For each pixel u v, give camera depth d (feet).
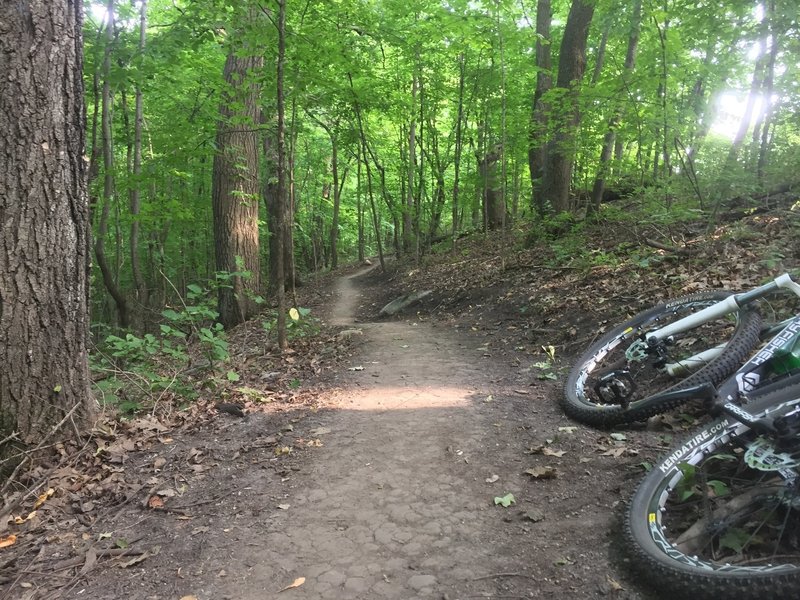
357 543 8.77
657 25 23.76
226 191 33.45
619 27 24.07
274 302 44.19
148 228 39.58
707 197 23.90
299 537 9.04
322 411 15.02
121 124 42.45
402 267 56.65
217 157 33.22
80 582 8.25
